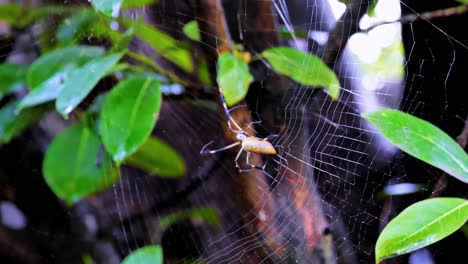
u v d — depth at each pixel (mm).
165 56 824
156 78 771
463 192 833
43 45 862
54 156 781
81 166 784
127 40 799
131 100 737
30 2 856
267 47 848
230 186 882
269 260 863
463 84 839
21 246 885
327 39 867
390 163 887
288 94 859
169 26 854
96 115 797
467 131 823
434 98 855
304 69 791
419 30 848
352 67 881
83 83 736
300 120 875
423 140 705
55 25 854
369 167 889
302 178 876
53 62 777
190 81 850
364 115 714
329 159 890
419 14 828
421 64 859
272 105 861
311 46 885
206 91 836
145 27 801
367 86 890
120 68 782
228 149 874
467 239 833
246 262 868
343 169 888
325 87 795
